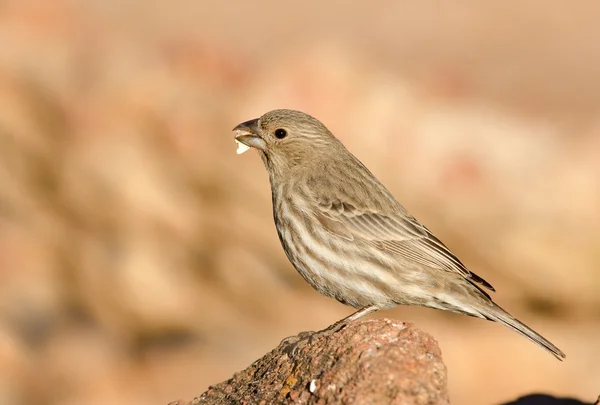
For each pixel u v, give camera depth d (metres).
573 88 18.84
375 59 19.05
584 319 16.62
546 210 16.52
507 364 16.20
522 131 17.09
